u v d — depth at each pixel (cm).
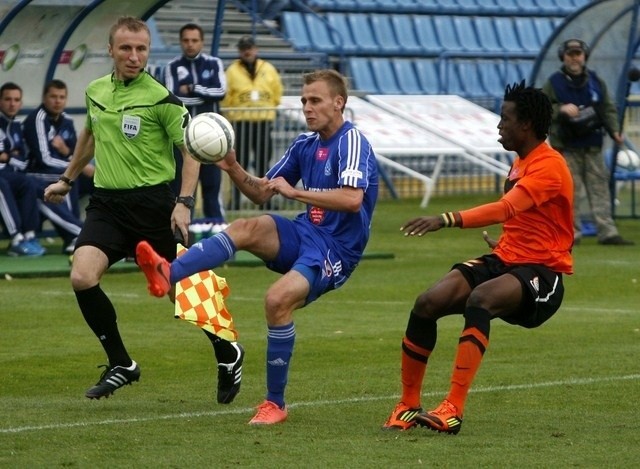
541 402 2205
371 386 2361
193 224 4469
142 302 3459
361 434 1931
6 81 4575
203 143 1984
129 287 3759
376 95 6962
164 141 2250
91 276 2162
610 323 3162
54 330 3011
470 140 6488
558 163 1959
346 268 2050
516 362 2622
